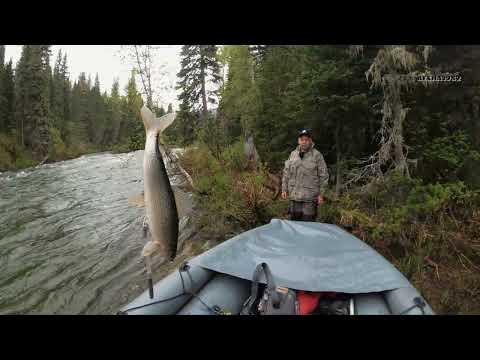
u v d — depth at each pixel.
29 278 6.26
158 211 1.68
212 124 15.07
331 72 7.30
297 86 8.57
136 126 15.55
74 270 6.51
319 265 3.86
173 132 16.84
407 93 7.57
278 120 10.70
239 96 15.75
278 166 10.37
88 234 8.51
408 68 6.60
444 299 4.60
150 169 1.68
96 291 5.64
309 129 8.72
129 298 5.35
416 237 5.91
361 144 8.27
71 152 43.44
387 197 6.45
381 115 7.91
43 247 7.78
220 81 23.75
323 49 7.87
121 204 11.43
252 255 4.11
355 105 7.55
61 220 9.84
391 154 7.06
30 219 10.02
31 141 36.53
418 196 6.10
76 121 57.41
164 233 1.69
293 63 11.43
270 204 7.82
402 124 7.43
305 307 3.35
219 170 11.29
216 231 7.70
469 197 6.19
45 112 37.78
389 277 3.63
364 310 3.31
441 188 6.12
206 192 9.19
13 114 38.12
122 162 24.56
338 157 8.32
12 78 41.00
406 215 5.91
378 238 6.02
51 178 18.97
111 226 9.05
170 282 3.56
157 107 15.56
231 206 8.04
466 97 7.64
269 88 12.14
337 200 7.02
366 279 3.59
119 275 6.17
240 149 12.34
